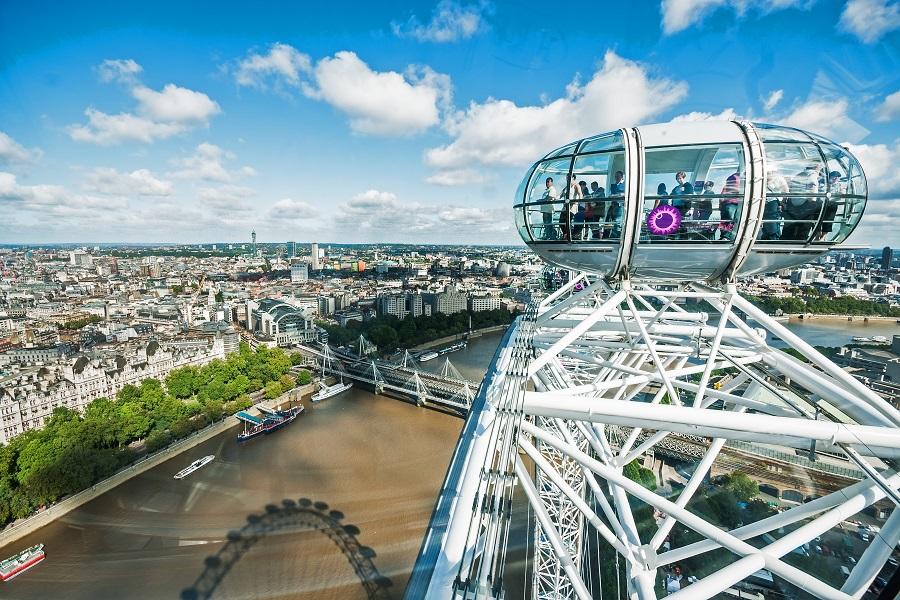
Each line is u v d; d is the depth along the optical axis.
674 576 52.00
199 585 58.69
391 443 99.62
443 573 11.21
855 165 18.11
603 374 28.16
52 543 67.12
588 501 61.59
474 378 155.75
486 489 13.38
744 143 17.45
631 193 18.30
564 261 22.09
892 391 70.88
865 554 15.05
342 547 64.81
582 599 16.03
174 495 78.62
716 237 18.38
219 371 134.88
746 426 14.85
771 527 16.52
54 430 89.94
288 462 90.44
